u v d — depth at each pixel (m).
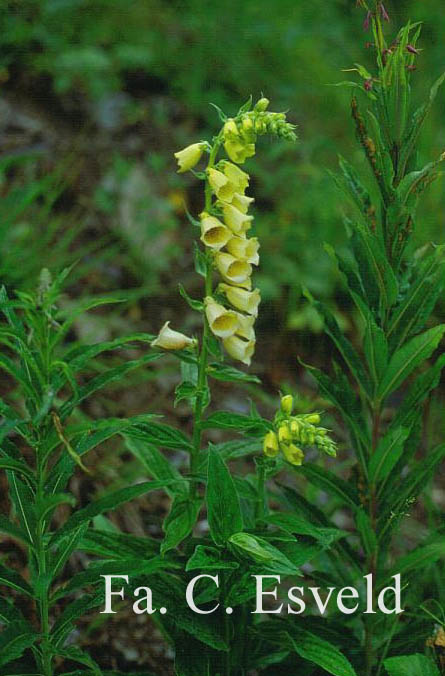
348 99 6.16
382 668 2.71
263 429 2.24
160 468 2.53
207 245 2.13
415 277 2.60
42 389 2.00
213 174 2.10
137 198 5.09
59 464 2.14
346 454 4.29
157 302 4.77
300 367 4.80
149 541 2.44
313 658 2.29
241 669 2.47
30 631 2.11
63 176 4.95
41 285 2.02
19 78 5.45
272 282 4.95
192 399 2.36
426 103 2.31
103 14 6.07
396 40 2.27
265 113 2.07
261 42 6.42
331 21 6.97
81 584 2.13
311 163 5.73
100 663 3.07
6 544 3.19
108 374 2.08
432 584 3.07
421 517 3.93
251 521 2.47
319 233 5.15
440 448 2.52
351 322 4.98
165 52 6.00
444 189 5.34
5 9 5.69
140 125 5.59
